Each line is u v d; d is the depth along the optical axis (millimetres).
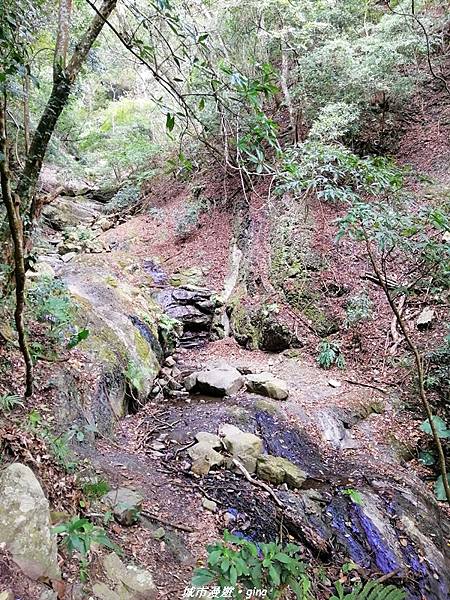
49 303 4496
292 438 4539
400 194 3445
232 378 5531
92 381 4336
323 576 2932
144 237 10570
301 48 8328
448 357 4965
